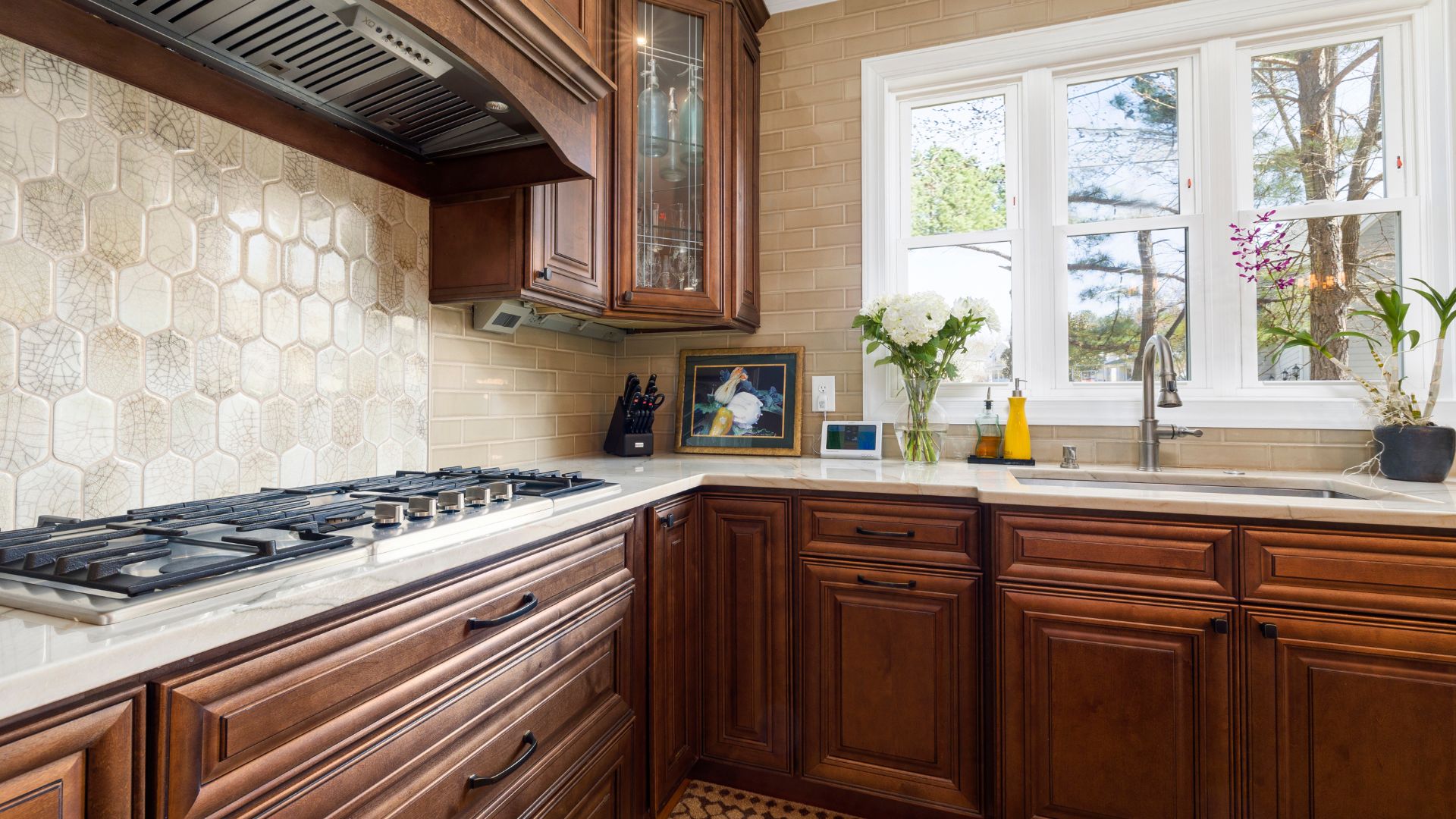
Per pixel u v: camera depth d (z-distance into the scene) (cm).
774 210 238
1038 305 209
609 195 187
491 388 187
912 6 222
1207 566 133
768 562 170
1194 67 197
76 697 51
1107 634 139
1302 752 126
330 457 136
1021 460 197
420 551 84
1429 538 119
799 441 227
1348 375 182
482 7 105
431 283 163
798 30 236
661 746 154
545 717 109
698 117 204
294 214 129
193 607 61
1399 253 180
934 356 195
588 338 239
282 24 100
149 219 104
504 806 98
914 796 157
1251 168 193
